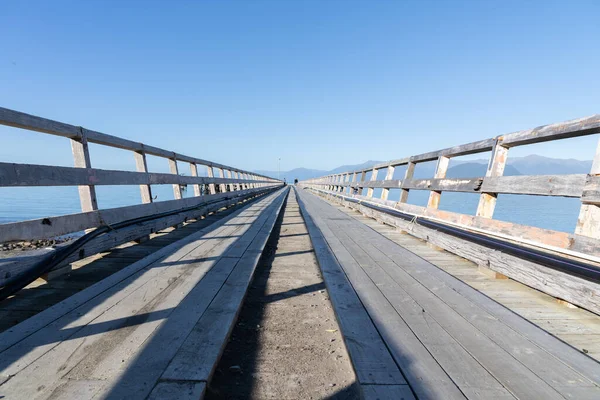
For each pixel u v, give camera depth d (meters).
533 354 1.46
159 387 1.22
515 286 2.59
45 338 1.55
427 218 4.65
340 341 1.91
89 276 2.74
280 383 1.49
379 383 1.25
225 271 2.71
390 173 7.19
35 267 2.32
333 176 15.74
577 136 2.54
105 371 1.30
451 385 1.23
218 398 1.37
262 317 2.25
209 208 7.54
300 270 3.44
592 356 1.52
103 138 3.55
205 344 1.53
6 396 1.14
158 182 5.04
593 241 2.11
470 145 4.04
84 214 3.06
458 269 3.09
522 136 3.07
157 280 2.46
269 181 26.34
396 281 2.52
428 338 1.61
